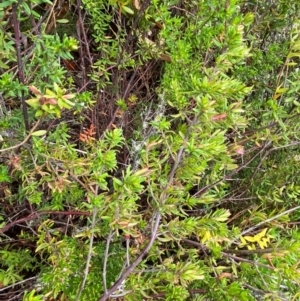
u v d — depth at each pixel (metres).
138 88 1.83
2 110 1.35
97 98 1.74
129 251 1.43
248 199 1.98
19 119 1.26
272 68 1.80
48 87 1.20
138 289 1.39
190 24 1.62
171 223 1.39
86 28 1.89
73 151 1.40
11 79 1.14
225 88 1.18
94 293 1.44
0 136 1.22
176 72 1.48
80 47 1.72
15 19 1.10
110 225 1.23
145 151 1.35
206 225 1.46
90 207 1.22
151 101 1.74
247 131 1.82
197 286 1.60
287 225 1.90
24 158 1.36
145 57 1.72
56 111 1.03
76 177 1.30
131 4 1.72
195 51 1.67
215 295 1.47
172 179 1.30
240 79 1.79
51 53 1.14
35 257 1.62
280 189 1.85
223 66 1.26
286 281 1.52
